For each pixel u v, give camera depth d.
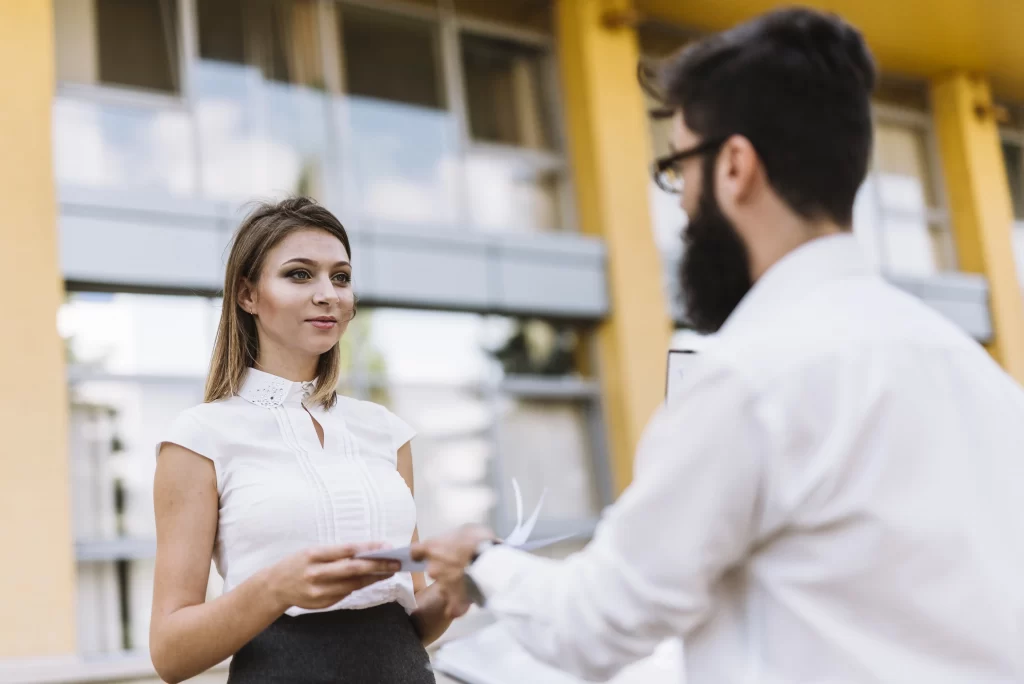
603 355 7.57
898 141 10.09
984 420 1.10
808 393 1.06
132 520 5.48
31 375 5.09
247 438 1.76
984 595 1.03
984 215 10.02
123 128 6.01
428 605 1.82
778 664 1.06
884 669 1.02
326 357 1.91
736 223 1.19
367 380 6.53
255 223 1.89
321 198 6.71
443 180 7.32
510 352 7.20
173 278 5.75
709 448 1.06
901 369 1.08
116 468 5.49
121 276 5.60
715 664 1.09
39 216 5.29
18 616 4.81
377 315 6.67
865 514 1.04
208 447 1.73
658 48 8.59
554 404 7.36
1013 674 1.02
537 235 7.32
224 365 1.86
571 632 1.10
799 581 1.06
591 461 7.43
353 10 7.12
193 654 1.56
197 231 5.87
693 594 1.06
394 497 1.82
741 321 1.16
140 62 6.16
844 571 1.04
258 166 6.47
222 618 1.53
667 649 1.61
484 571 1.20
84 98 5.92
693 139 1.21
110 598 5.36
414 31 7.40
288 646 1.66
